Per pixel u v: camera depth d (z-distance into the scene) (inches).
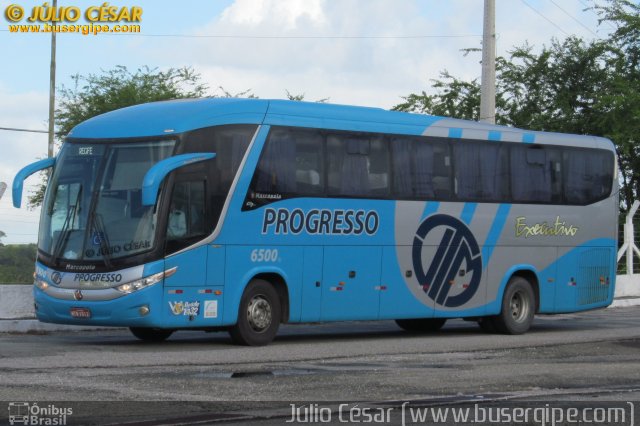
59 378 482.0
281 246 716.0
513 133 881.5
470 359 612.4
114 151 676.7
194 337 795.4
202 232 673.6
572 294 924.0
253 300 703.1
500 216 863.1
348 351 654.5
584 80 1749.5
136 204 659.4
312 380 496.1
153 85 2004.2
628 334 850.1
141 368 529.0
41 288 676.1
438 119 827.4
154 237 653.9
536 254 893.8
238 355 613.3
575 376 531.8
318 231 738.2
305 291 731.4
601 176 951.6
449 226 824.9
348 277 757.3
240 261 692.7
